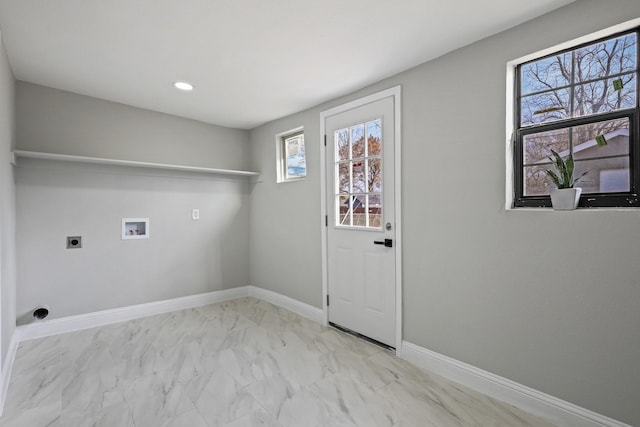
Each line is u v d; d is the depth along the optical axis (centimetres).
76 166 293
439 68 220
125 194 323
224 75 252
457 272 211
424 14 173
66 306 290
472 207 203
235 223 404
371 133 267
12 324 243
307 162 331
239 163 409
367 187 271
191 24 183
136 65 236
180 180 360
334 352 252
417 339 234
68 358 239
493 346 194
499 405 185
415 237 235
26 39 199
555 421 169
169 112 344
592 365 159
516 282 184
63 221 289
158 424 169
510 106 190
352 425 168
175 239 356
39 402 186
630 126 154
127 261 324
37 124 275
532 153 186
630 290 148
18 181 267
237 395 195
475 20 178
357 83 266
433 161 223
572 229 164
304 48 210
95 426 167
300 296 342
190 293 368
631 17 147
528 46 179
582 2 160
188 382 208
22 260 269
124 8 168
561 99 176
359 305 279
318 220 319
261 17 176
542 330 175
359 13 172
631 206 153
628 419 149
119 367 227
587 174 168
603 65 162
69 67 240
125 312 321
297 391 199
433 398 192
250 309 359
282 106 323
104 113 309
